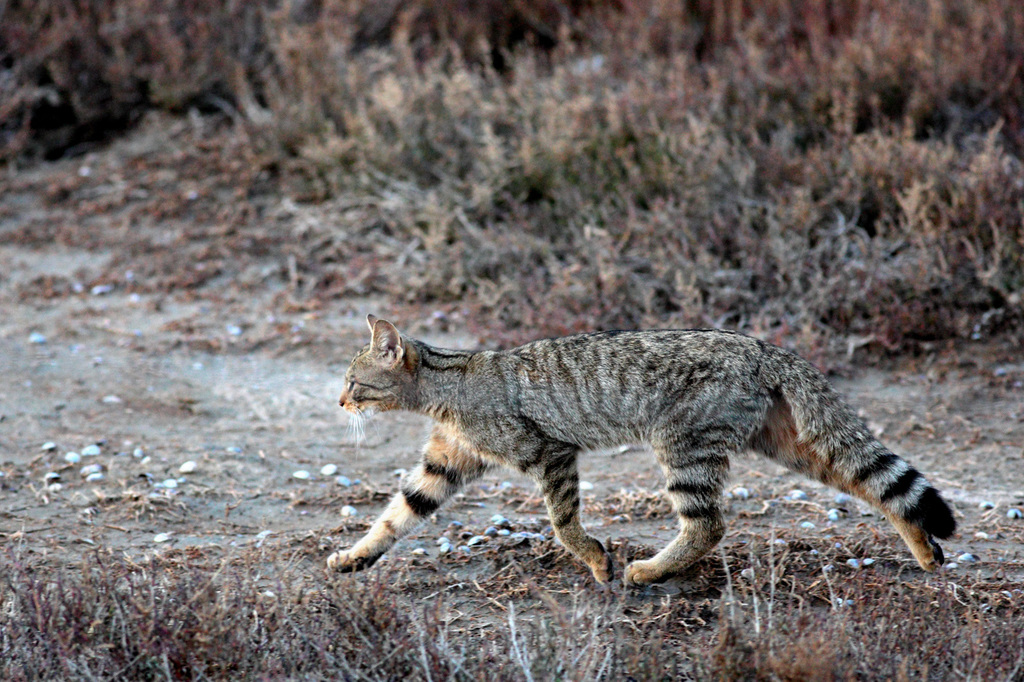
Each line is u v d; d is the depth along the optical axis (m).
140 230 25.56
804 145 25.22
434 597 12.38
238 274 23.88
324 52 29.44
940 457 16.38
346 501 14.99
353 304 22.70
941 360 19.45
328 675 10.23
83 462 15.95
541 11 32.34
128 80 29.56
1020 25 26.30
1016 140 23.69
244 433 17.45
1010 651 10.33
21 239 25.28
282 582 11.63
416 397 13.55
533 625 11.14
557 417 12.99
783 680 9.82
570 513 12.84
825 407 12.45
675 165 24.06
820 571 12.78
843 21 29.08
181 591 10.80
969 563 12.96
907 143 22.72
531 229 23.83
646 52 29.42
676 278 21.05
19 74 29.50
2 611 10.71
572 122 25.42
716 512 12.45
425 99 27.31
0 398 18.31
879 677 9.98
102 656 10.19
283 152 27.28
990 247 20.92
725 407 12.31
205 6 31.48
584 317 20.64
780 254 20.97
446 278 22.89
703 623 11.76
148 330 21.53
